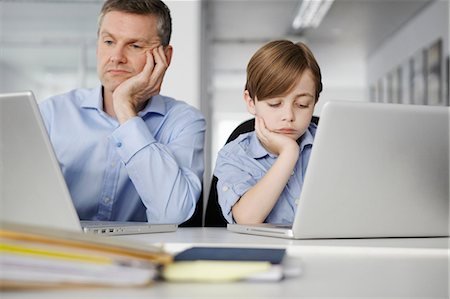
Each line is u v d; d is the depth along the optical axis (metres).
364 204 1.14
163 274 0.63
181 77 2.96
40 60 4.93
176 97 2.97
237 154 1.87
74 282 0.57
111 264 0.57
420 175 1.16
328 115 1.06
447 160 1.17
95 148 1.94
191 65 2.97
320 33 8.79
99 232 1.23
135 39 1.96
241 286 0.62
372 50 10.03
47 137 0.97
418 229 1.20
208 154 6.39
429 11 7.20
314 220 1.13
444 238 1.20
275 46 1.81
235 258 0.67
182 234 1.33
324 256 0.92
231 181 1.74
